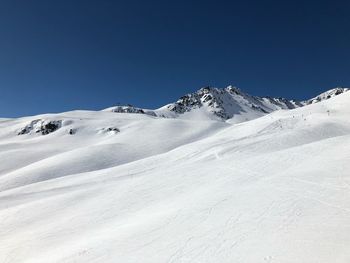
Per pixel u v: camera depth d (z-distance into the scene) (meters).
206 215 17.77
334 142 30.14
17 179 53.97
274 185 20.61
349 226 13.27
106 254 15.58
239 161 30.81
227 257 12.81
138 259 14.33
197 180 27.31
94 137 118.44
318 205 16.02
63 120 138.62
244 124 75.75
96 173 40.53
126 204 25.11
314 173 21.33
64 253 17.14
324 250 11.80
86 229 21.42
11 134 137.88
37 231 22.84
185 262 13.20
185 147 47.84
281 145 39.34
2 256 19.72
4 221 26.27
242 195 19.94
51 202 29.17
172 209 20.30
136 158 70.12
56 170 57.66
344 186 18.00
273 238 13.48
